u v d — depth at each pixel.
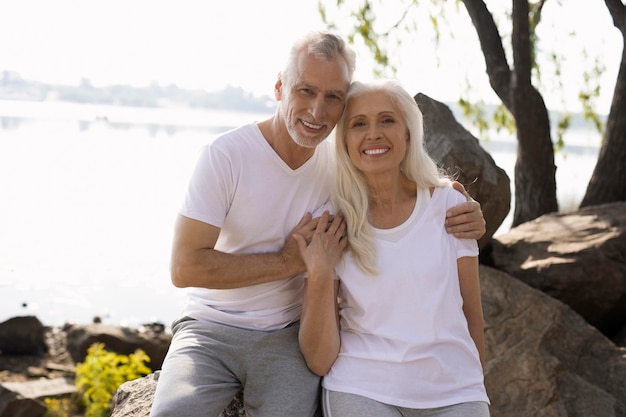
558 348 4.68
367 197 2.76
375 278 2.64
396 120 2.71
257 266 2.71
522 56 8.14
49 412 7.50
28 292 13.16
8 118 90.81
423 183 2.78
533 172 8.29
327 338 2.64
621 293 5.42
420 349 2.57
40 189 27.33
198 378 2.64
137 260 16.06
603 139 8.13
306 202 2.84
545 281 5.40
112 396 7.54
